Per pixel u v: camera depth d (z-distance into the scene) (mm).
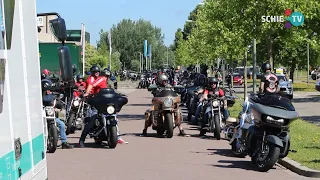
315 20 40562
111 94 15953
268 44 28406
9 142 4660
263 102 12312
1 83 4551
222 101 18547
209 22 36406
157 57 131500
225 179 11586
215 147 16672
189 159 14297
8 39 4867
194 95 24125
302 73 129500
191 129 22203
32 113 5691
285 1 26359
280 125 11953
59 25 7164
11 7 5027
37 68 6059
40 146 6023
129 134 20203
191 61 80312
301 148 15305
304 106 37375
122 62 129375
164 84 19250
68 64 7039
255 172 12477
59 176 11789
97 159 14180
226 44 34188
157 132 19531
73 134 20141
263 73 15336
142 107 36312
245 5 27516
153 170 12617
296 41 29562
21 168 5062
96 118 16188
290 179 11672
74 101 19766
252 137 12688
